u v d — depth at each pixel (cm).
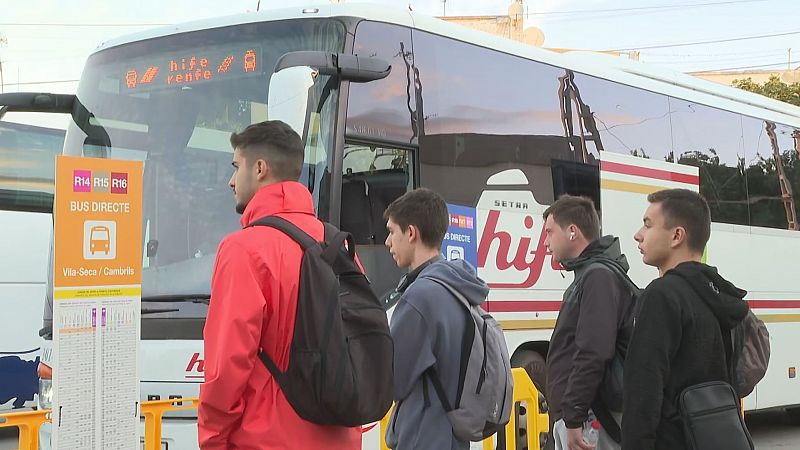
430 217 489
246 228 393
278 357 377
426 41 873
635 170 1117
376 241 785
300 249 388
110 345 528
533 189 968
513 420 814
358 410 382
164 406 646
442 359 456
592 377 523
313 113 755
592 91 1083
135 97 827
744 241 1292
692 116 1241
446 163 869
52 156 1012
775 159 1378
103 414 523
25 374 1327
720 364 417
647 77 1218
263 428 372
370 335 402
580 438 530
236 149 419
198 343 719
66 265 508
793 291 1365
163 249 764
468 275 473
